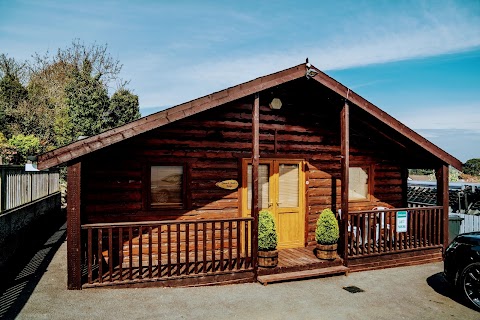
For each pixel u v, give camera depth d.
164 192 8.82
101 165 8.25
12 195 9.92
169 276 7.17
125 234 8.41
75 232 6.69
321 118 10.57
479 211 16.56
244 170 9.48
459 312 6.54
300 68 8.19
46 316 5.68
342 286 7.74
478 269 6.77
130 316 5.83
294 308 6.49
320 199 10.54
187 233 7.27
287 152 10.05
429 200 17.14
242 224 9.42
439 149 9.97
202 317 5.96
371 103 9.02
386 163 11.74
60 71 34.41
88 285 6.77
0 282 7.22
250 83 7.66
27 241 10.83
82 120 27.06
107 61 34.97
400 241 9.52
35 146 21.47
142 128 6.82
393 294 7.36
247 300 6.77
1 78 33.97
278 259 8.70
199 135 9.04
